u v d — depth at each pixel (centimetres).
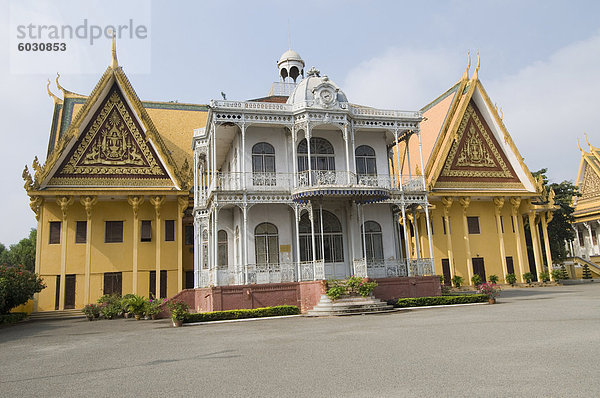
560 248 4816
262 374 879
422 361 917
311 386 766
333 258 2627
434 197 3675
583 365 820
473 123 3931
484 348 1025
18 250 6756
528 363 853
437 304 2270
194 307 2619
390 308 2155
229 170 2938
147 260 3178
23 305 2894
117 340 1583
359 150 2814
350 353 1047
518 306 2038
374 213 2748
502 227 3941
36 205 3011
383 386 741
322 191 2319
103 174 3164
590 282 4328
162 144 3272
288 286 2333
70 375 988
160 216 3238
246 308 2258
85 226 3131
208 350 1220
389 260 2541
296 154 2648
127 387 838
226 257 2702
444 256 3675
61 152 3080
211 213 2633
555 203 4688
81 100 3728
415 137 4244
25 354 1357
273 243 2566
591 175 6519
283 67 3450
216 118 2445
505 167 3969
